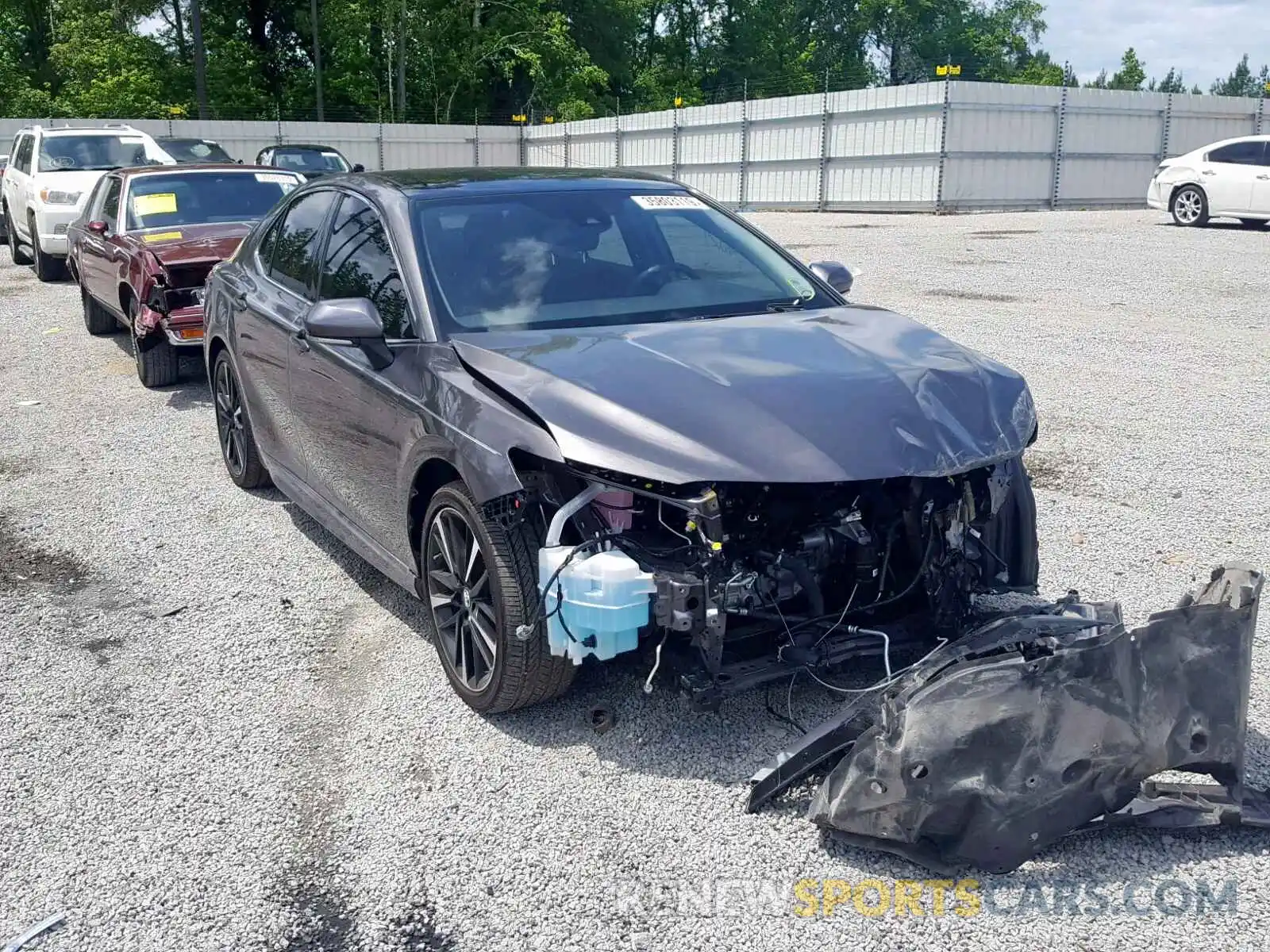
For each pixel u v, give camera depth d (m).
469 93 54.72
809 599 3.57
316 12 48.69
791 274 4.86
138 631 4.80
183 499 6.57
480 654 3.86
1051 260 16.22
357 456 4.56
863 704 3.38
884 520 3.69
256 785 3.59
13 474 7.16
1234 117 32.59
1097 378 8.69
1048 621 3.32
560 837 3.25
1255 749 3.54
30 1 57.12
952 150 28.70
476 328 4.14
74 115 50.41
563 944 2.83
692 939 2.82
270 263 5.84
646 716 3.88
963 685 2.87
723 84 68.44
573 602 3.33
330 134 40.59
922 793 2.87
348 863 3.19
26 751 3.85
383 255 4.61
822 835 3.20
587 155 41.25
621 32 61.28
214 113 52.19
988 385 3.79
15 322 12.79
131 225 10.05
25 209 16.70
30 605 5.13
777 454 3.27
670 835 3.23
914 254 17.45
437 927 2.92
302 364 5.02
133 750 3.83
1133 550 5.27
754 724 3.80
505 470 3.49
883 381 3.62
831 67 72.81
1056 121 29.91
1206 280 13.86
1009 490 3.97
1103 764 2.89
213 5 53.69
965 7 75.75
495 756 3.69
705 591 3.29
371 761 3.70
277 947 2.87
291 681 4.30
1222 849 3.07
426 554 4.09
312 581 5.29
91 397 9.12
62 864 3.23
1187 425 7.36
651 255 4.68
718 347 3.85
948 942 2.77
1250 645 2.97
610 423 3.39
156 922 2.98
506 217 4.66
